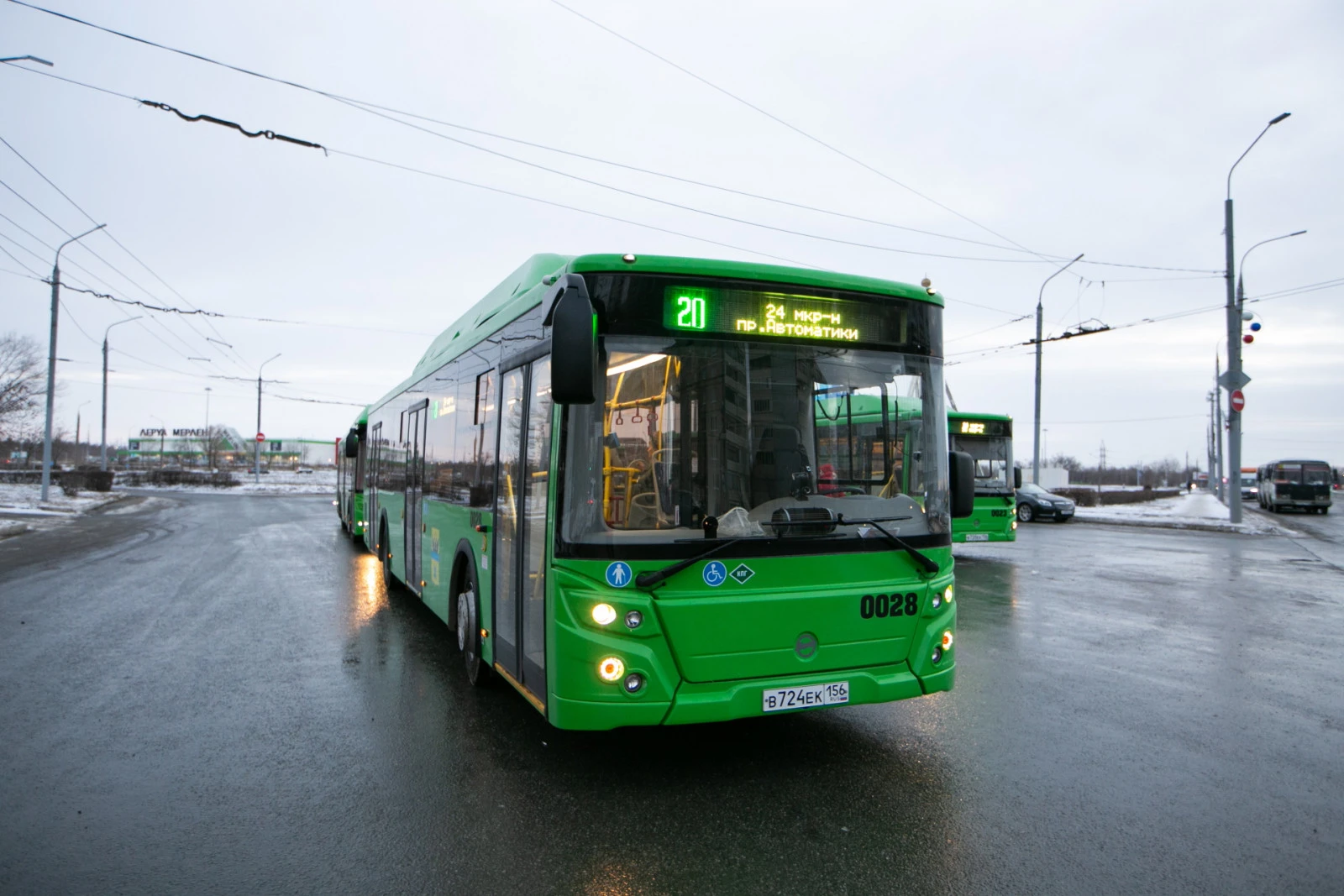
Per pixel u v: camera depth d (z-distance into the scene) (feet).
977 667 23.82
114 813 13.79
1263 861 12.13
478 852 12.36
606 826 13.23
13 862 12.07
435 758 16.31
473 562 21.24
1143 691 21.25
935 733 17.88
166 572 43.91
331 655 25.07
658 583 13.76
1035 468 97.30
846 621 14.96
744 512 14.61
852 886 11.35
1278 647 26.45
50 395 98.48
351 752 16.70
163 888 11.30
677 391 14.48
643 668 13.67
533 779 15.21
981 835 12.94
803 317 15.40
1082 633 28.66
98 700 20.30
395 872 11.78
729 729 18.16
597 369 14.12
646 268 14.48
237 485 180.75
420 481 29.48
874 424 15.87
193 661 24.31
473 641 21.20
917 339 16.47
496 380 19.44
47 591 37.35
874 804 14.08
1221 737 17.67
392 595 36.45
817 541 14.87
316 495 147.84
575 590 13.89
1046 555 55.16
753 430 14.87
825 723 18.54
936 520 16.26
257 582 40.29
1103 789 14.79
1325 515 113.50
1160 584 41.11
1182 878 11.60
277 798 14.40
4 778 15.30
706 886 11.35
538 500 15.57
